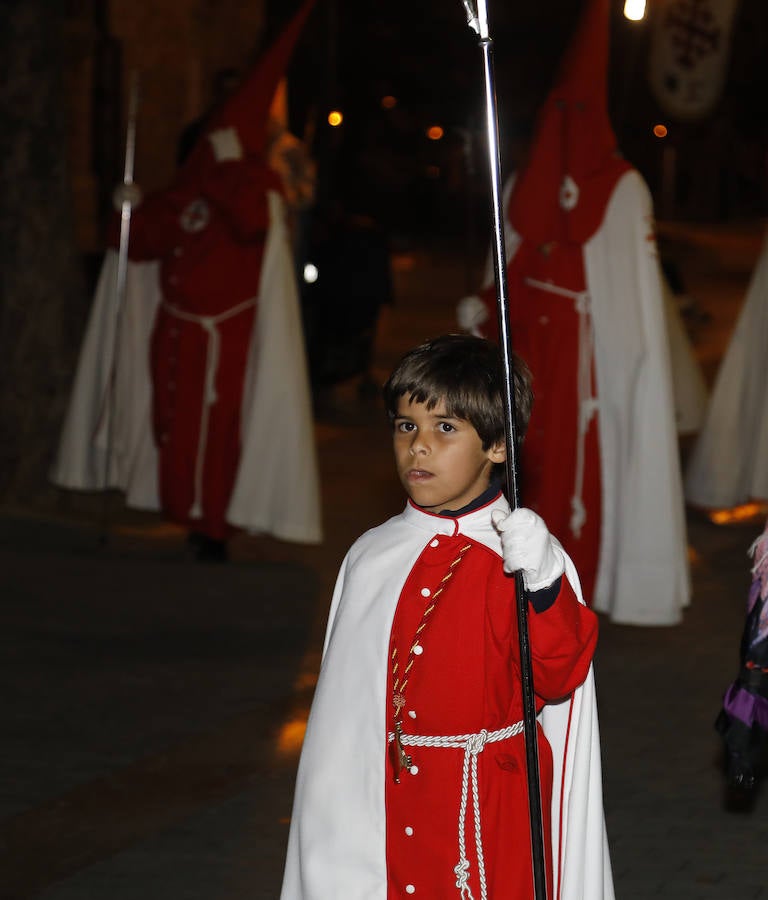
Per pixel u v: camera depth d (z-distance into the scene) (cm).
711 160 5547
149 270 1067
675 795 652
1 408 1251
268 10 3338
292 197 1096
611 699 784
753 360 1088
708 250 4391
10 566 1041
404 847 364
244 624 928
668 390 880
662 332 880
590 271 886
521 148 942
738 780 446
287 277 1029
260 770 680
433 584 368
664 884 562
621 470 886
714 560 1116
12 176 1258
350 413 1820
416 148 4953
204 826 615
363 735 370
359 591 378
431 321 2786
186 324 1038
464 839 359
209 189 1020
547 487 897
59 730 732
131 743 715
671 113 1555
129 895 548
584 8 884
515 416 353
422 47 4659
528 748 344
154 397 1056
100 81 2158
